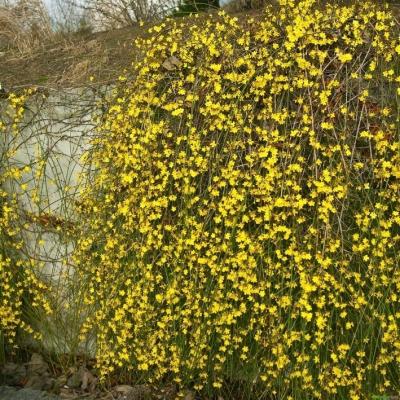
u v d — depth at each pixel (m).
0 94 3.36
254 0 3.55
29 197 3.28
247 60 2.68
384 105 2.58
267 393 2.67
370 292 2.39
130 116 2.89
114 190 2.93
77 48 3.76
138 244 2.81
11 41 4.30
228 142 2.67
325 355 2.49
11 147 3.31
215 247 2.61
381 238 2.41
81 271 3.02
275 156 2.53
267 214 2.51
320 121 2.62
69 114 3.26
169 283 2.71
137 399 2.78
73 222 3.12
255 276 2.51
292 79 2.63
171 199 2.71
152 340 2.75
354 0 2.89
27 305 3.25
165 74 2.92
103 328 2.92
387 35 2.52
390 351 2.45
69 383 3.00
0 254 3.16
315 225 2.53
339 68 2.61
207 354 2.73
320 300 2.43
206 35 2.86
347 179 2.48
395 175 2.43
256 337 2.53
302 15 2.61
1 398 2.80
